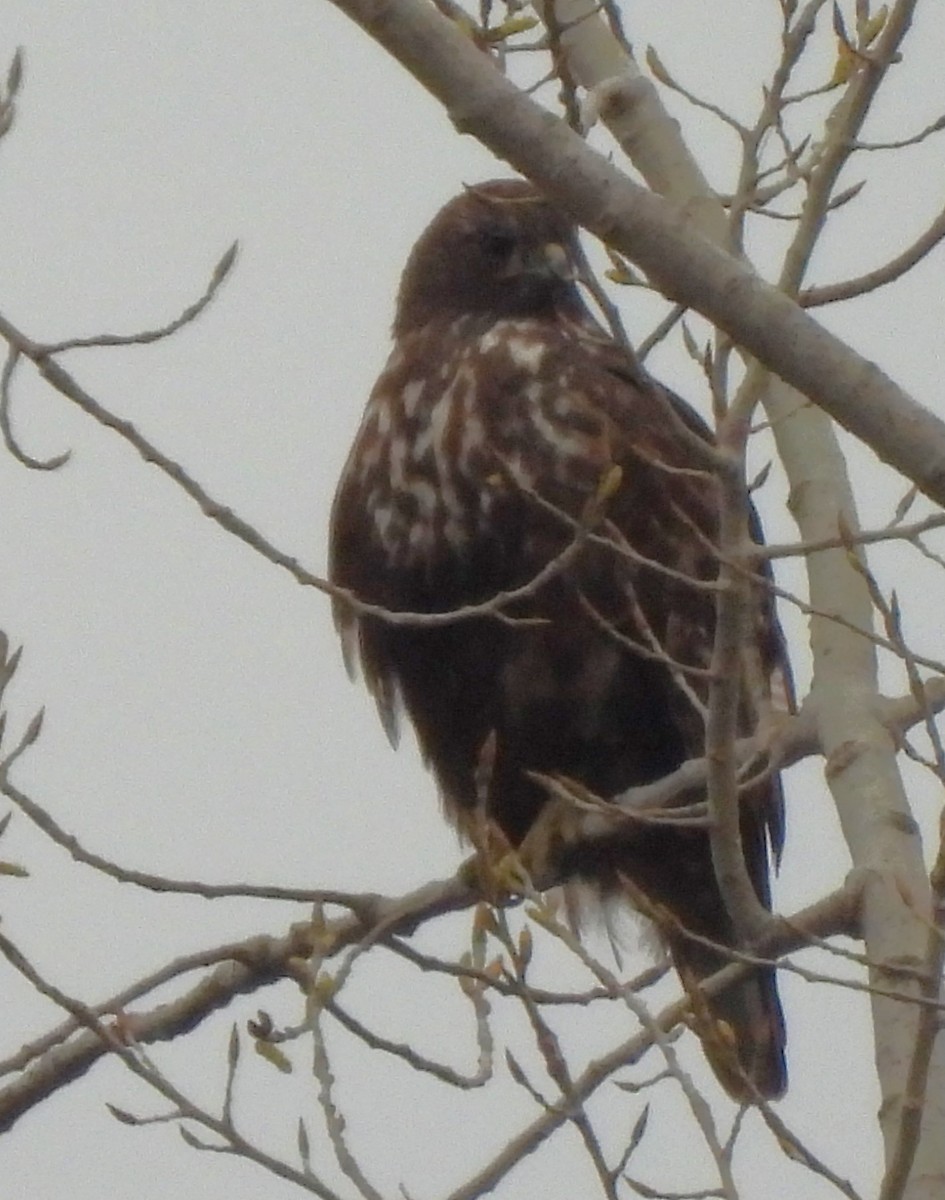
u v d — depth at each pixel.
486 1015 8.98
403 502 12.70
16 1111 10.68
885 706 10.61
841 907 9.82
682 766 12.41
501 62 8.74
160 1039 10.83
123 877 9.52
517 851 12.49
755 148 8.82
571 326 13.30
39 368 8.67
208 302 8.76
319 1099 8.35
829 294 8.95
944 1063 8.91
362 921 10.53
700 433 12.69
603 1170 7.87
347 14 8.00
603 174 8.11
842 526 8.60
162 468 8.91
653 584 12.34
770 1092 11.98
